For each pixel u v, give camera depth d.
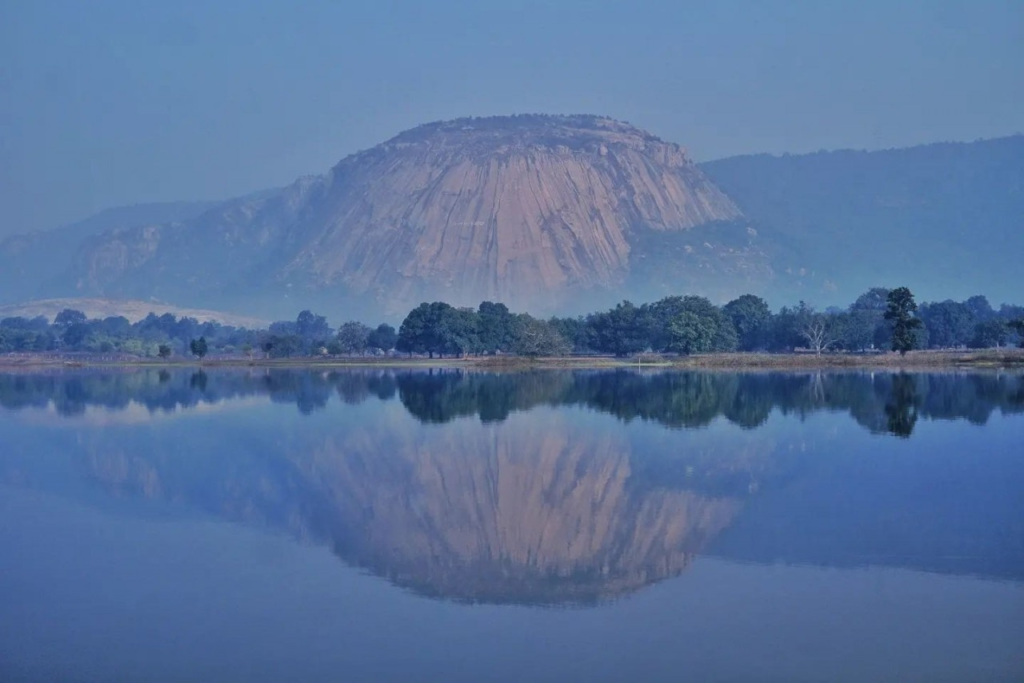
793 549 46.66
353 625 37.28
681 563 44.78
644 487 62.44
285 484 65.75
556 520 53.66
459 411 111.56
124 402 131.62
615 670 32.75
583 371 195.25
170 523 54.47
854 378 157.50
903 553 45.69
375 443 84.62
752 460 72.00
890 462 70.50
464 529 51.97
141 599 40.62
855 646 34.41
